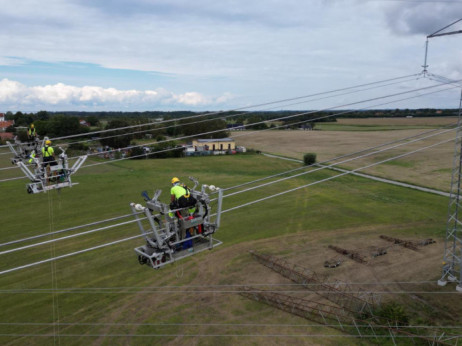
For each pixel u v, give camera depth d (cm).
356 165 7381
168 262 1340
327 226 3834
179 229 1374
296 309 2364
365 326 2181
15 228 3806
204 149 9562
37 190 1944
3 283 2747
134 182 5831
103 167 7356
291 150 9956
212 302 2469
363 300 2316
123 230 3722
